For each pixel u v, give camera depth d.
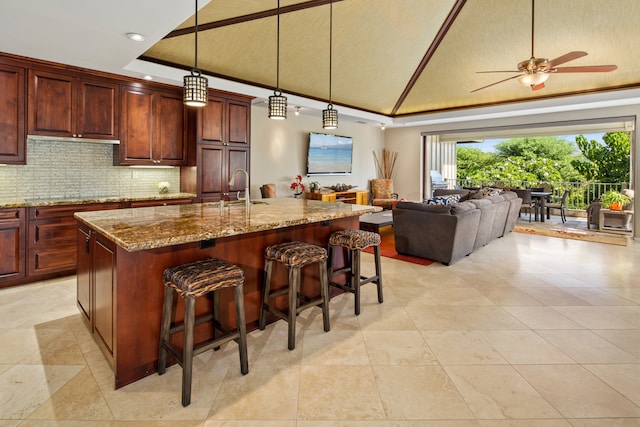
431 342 2.48
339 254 3.38
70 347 2.37
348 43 4.83
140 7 2.41
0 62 3.39
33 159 3.92
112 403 1.82
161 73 4.24
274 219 2.46
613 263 4.61
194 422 1.68
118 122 4.19
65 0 2.31
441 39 5.20
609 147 9.88
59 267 3.73
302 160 7.28
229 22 3.87
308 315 2.95
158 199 4.36
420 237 4.67
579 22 4.38
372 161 9.12
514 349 2.39
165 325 2.02
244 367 2.07
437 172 10.69
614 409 1.78
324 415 1.73
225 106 5.06
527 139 11.97
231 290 2.47
